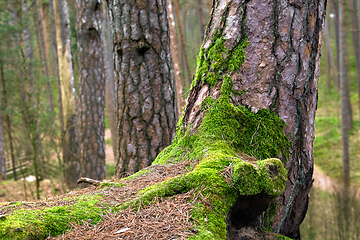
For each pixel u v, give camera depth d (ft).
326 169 42.39
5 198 22.33
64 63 29.01
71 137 28.81
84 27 19.88
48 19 51.03
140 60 10.41
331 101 66.08
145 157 10.29
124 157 10.48
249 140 6.14
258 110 6.26
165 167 6.24
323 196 30.96
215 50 6.77
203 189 4.66
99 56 20.54
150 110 10.41
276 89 6.27
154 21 10.46
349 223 22.21
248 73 6.39
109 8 10.72
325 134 52.75
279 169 4.77
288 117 6.30
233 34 6.57
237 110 6.28
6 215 4.25
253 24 6.40
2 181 27.63
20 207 4.68
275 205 6.14
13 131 32.55
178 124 7.43
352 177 36.81
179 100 26.48
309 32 6.41
